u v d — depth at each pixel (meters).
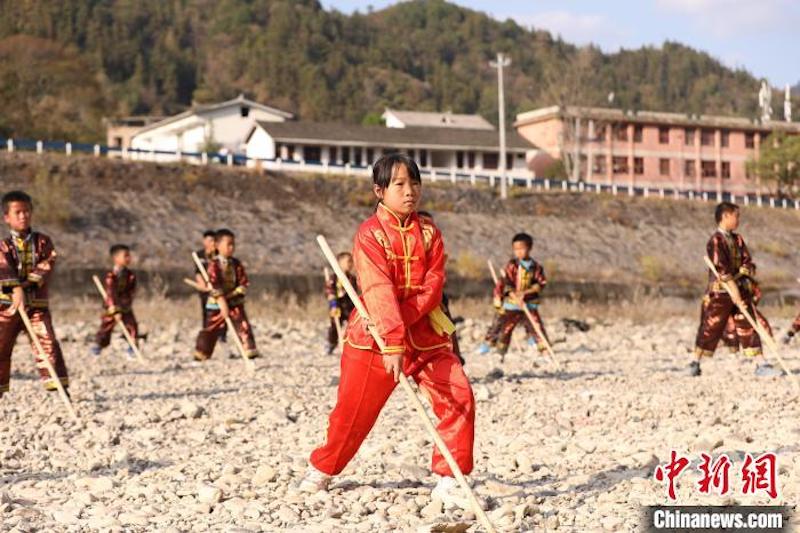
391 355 6.85
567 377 16.38
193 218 62.53
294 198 67.81
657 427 10.99
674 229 76.88
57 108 93.00
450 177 77.25
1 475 9.21
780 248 77.12
